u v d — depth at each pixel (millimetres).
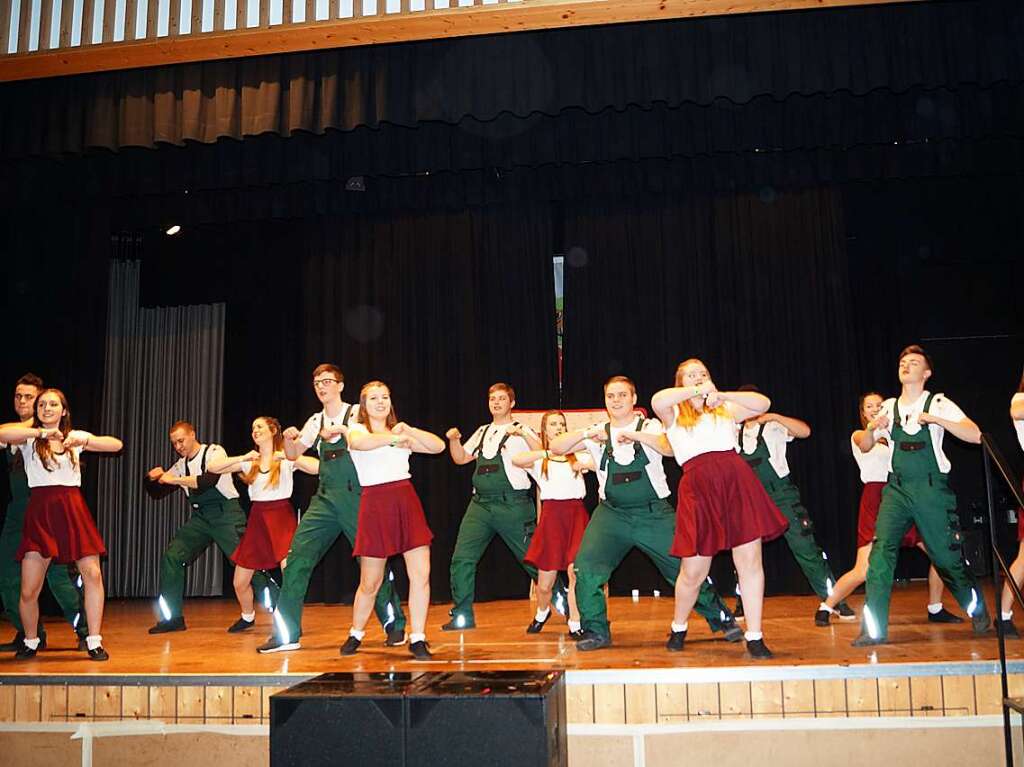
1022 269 7445
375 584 4129
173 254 8078
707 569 3869
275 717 2742
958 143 6590
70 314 7215
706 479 3748
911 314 7527
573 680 3463
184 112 5734
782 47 5488
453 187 7141
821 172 6805
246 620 5238
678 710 3400
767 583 6617
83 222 7324
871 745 3334
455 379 7051
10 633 5336
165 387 8039
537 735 2643
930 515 4020
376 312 7195
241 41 5230
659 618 5273
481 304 7133
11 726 3654
